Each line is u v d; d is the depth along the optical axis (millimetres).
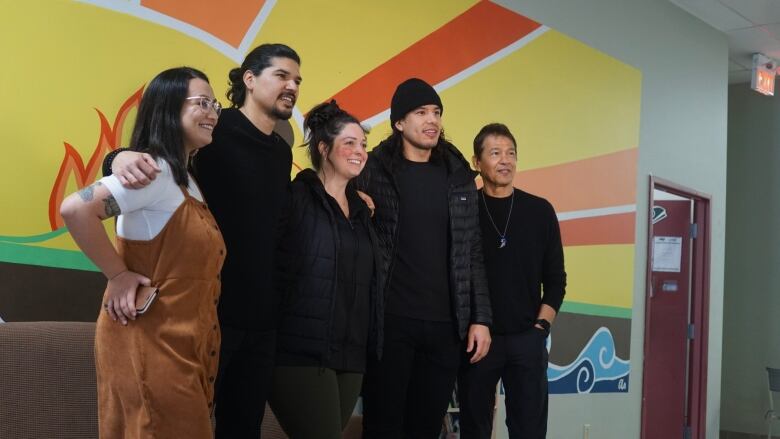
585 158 5754
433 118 2926
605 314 5910
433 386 2904
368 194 2881
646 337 6422
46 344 2625
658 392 7352
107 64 3061
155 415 1846
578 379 5617
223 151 2271
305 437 2457
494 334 3346
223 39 3490
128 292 1858
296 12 3805
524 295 3430
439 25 4605
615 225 6047
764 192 8633
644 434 6371
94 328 2773
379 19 4242
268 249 2338
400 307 2807
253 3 3607
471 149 4801
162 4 3252
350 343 2551
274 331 2375
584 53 5770
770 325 8461
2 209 2748
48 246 2865
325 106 2736
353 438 3545
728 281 8766
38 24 2857
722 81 7609
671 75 6820
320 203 2564
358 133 2662
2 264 2744
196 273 1939
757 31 7492
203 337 1945
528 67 5250
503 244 3420
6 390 2506
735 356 8633
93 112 3014
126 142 3121
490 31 4957
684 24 7004
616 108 6102
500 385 4758
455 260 2922
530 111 5254
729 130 8938
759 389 8461
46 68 2877
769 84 8234
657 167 6598
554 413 5367
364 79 4156
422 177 2941
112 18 3080
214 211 2258
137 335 1868
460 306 2908
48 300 2863
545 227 3557
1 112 2754
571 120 5625
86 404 2668
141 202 1862
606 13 6020
